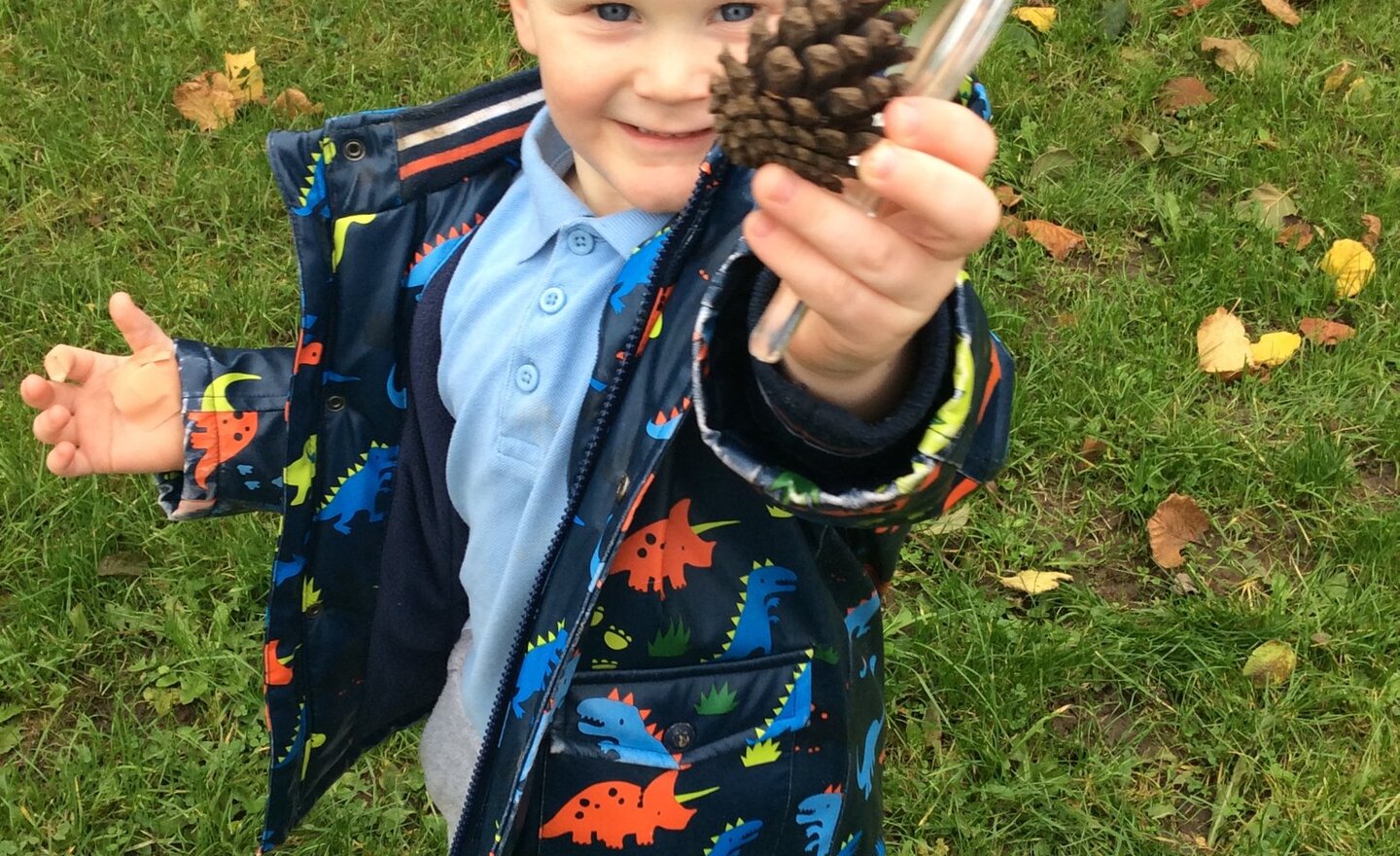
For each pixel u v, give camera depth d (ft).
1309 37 12.41
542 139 4.82
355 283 4.91
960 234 2.32
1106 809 7.36
